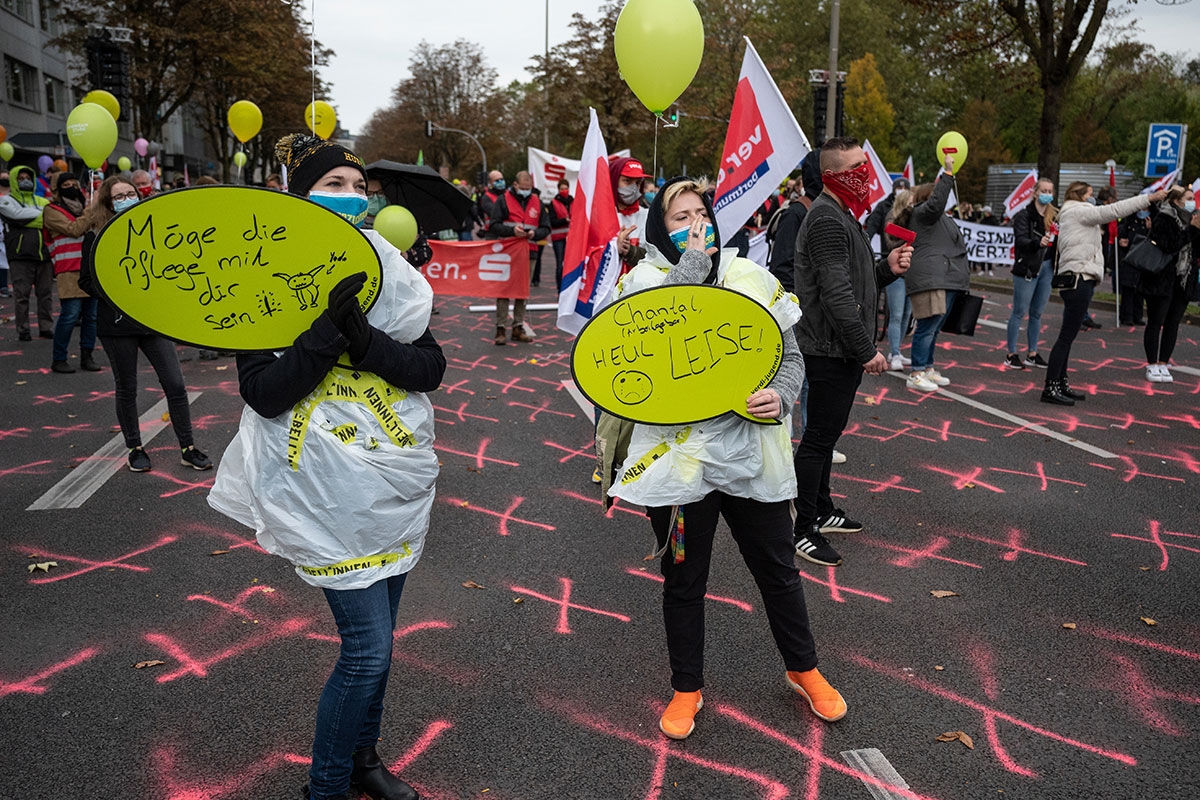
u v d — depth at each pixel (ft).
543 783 8.56
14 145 71.15
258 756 8.91
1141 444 20.18
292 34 96.43
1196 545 14.39
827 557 13.56
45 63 117.70
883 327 31.99
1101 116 163.12
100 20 90.07
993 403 24.13
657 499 8.79
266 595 12.39
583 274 19.12
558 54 113.29
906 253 12.50
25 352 30.66
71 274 26.61
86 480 17.15
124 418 17.58
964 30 67.97
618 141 112.57
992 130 158.81
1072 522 15.38
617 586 12.84
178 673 10.39
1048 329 38.86
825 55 162.20
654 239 9.16
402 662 10.70
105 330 17.16
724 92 127.44
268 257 6.98
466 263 32.45
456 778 8.63
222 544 14.14
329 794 7.79
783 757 8.96
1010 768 8.78
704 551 9.17
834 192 12.27
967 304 20.24
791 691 10.14
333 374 7.19
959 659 10.82
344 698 7.50
